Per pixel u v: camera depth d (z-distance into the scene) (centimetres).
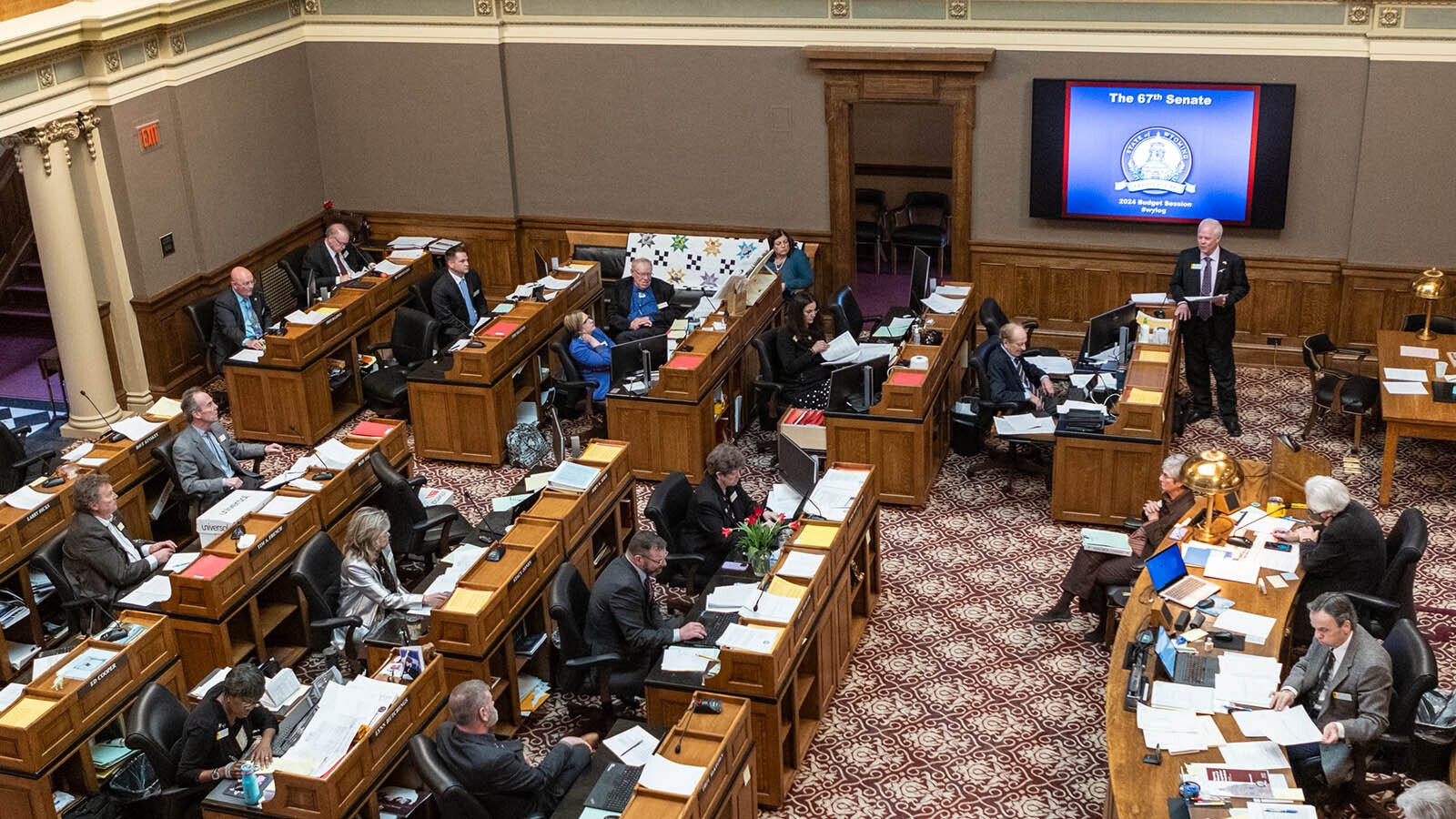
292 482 961
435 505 984
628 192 1461
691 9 1368
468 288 1338
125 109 1235
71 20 1155
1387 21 1178
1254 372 1323
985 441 1191
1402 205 1230
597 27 1401
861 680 891
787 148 1397
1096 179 1312
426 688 756
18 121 1130
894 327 1282
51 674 768
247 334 1264
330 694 730
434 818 752
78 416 1254
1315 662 733
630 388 1130
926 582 998
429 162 1493
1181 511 880
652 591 841
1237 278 1172
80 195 1238
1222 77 1249
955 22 1302
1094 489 1042
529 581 851
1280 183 1255
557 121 1450
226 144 1366
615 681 815
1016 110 1318
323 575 876
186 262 1336
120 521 947
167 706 738
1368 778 759
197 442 1020
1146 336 1126
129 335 1288
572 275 1359
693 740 689
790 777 791
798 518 884
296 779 674
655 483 1150
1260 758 660
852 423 1084
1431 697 745
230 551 873
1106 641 901
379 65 1464
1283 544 850
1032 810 770
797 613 773
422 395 1173
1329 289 1288
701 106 1404
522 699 852
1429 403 1045
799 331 1209
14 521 923
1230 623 771
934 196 1680
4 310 1498
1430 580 970
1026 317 1391
